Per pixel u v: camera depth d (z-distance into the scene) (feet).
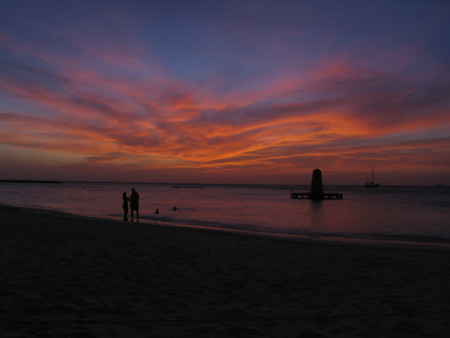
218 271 21.39
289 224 72.38
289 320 13.04
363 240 45.96
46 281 17.01
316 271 22.65
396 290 18.07
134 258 24.25
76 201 142.51
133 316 12.71
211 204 143.23
